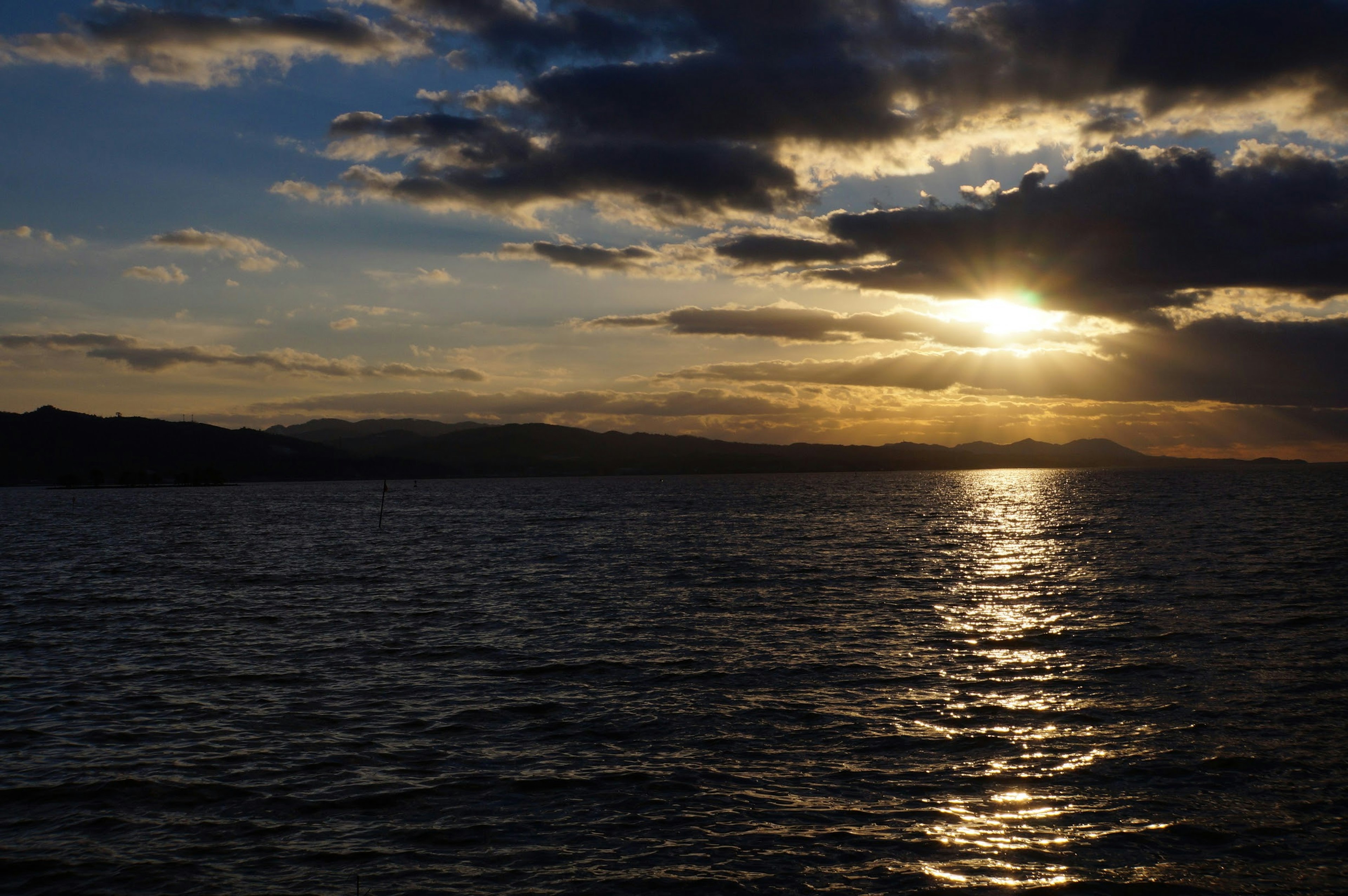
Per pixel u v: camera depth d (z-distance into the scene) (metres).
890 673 27.84
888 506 152.12
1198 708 23.39
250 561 67.94
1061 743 20.97
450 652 31.86
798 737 21.66
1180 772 19.00
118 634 36.12
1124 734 21.47
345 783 19.05
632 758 20.39
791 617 38.50
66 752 21.12
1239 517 99.56
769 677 27.61
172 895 14.48
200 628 37.38
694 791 18.42
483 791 18.50
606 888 14.55
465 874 15.07
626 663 29.69
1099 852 15.61
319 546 81.81
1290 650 29.80
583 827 16.80
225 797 18.36
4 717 24.11
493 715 23.84
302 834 16.64
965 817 17.06
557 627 36.81
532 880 14.83
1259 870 14.95
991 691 25.47
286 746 21.41
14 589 51.44
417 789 18.67
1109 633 33.12
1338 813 16.94
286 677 28.34
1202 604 39.09
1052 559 59.62
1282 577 47.38
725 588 47.94
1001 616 37.53
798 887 14.55
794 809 17.50
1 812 17.70
